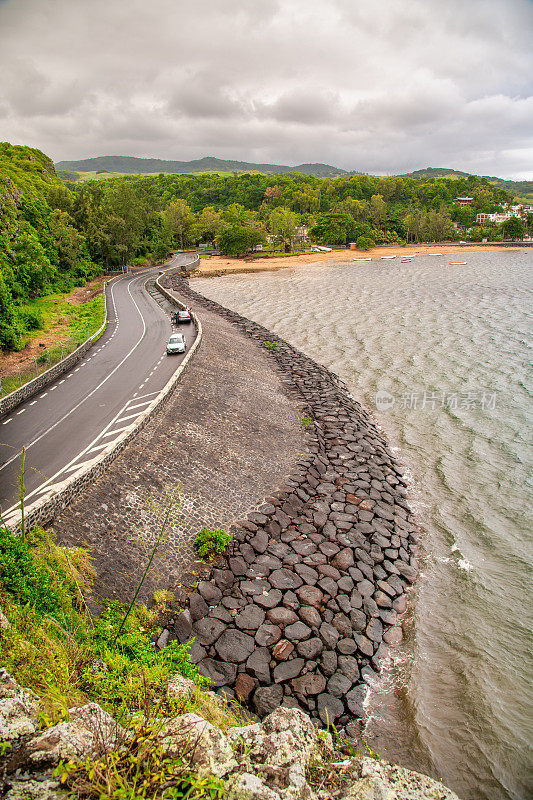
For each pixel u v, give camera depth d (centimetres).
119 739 820
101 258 10925
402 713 1645
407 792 902
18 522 1716
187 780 755
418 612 2078
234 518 2395
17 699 878
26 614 1268
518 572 2306
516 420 3806
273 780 859
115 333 5372
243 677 1645
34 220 8412
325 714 1580
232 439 3075
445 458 3331
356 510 2645
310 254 16162
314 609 1958
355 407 4062
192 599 1878
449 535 2584
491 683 1761
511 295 8731
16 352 4450
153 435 2797
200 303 7625
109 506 2158
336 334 6475
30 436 2808
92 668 1191
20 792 696
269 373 4650
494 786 1433
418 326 6706
